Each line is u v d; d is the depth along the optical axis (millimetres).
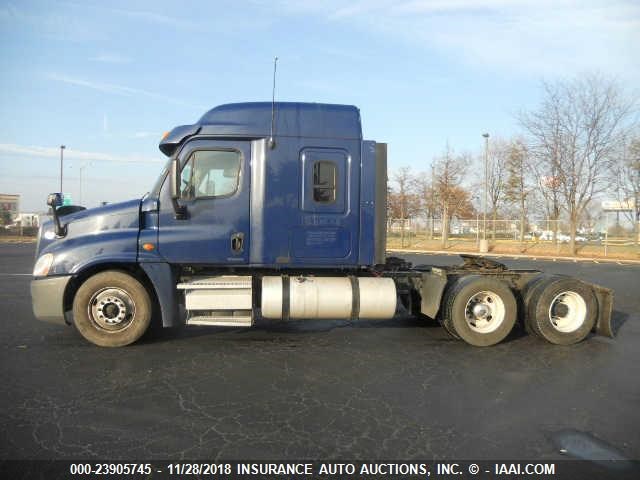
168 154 6816
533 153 29266
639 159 26156
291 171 6512
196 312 6465
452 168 36000
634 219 29219
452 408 4387
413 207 42406
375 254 6730
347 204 6637
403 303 8266
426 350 6453
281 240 6512
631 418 4223
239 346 6477
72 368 5395
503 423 4078
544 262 23422
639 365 5867
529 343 6926
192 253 6359
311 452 3506
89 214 6305
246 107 6547
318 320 8328
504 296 6668
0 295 10867
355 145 6652
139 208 6316
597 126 26734
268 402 4449
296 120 6559
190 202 6363
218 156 6457
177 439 3666
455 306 6621
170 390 4727
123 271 6348
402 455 3492
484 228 31531
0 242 38875
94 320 6227
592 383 5160
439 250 33031
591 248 30828
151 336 6961
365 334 7352
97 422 3951
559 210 31125
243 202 6457
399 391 4809
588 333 6867
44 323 7699
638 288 13367
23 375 5137
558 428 3996
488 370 5578
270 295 6398
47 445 3541
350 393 4727
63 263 6117
